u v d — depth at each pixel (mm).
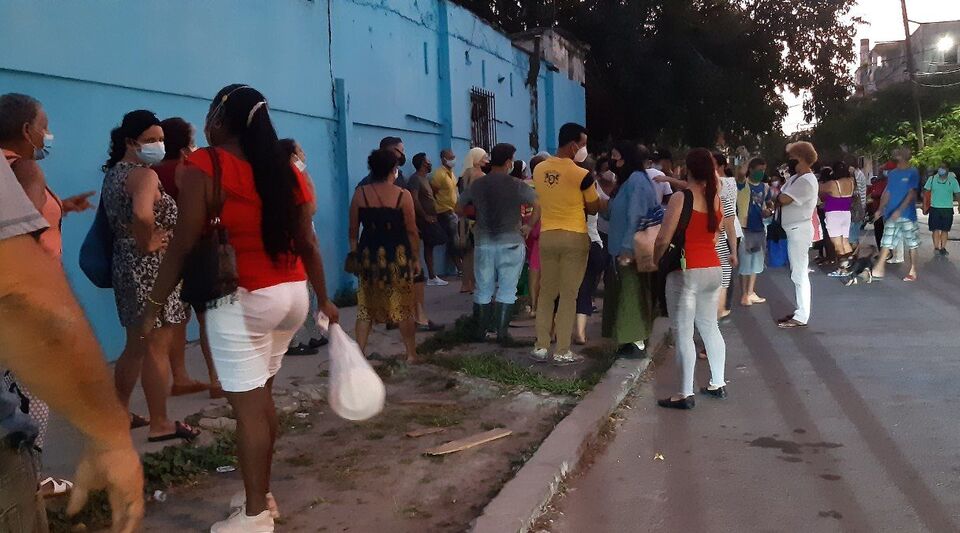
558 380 6379
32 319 1462
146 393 4668
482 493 4277
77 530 3686
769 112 28641
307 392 5938
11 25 5773
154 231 4371
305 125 9484
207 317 3363
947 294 10703
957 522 3971
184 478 4371
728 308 9133
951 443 5066
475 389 6219
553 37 20000
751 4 27969
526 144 18500
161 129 4633
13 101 3686
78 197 4465
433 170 13422
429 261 11805
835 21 28000
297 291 3482
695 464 4824
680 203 5762
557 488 4414
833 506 4184
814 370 6938
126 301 4457
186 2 7504
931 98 39562
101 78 6578
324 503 4141
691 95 27047
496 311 7746
